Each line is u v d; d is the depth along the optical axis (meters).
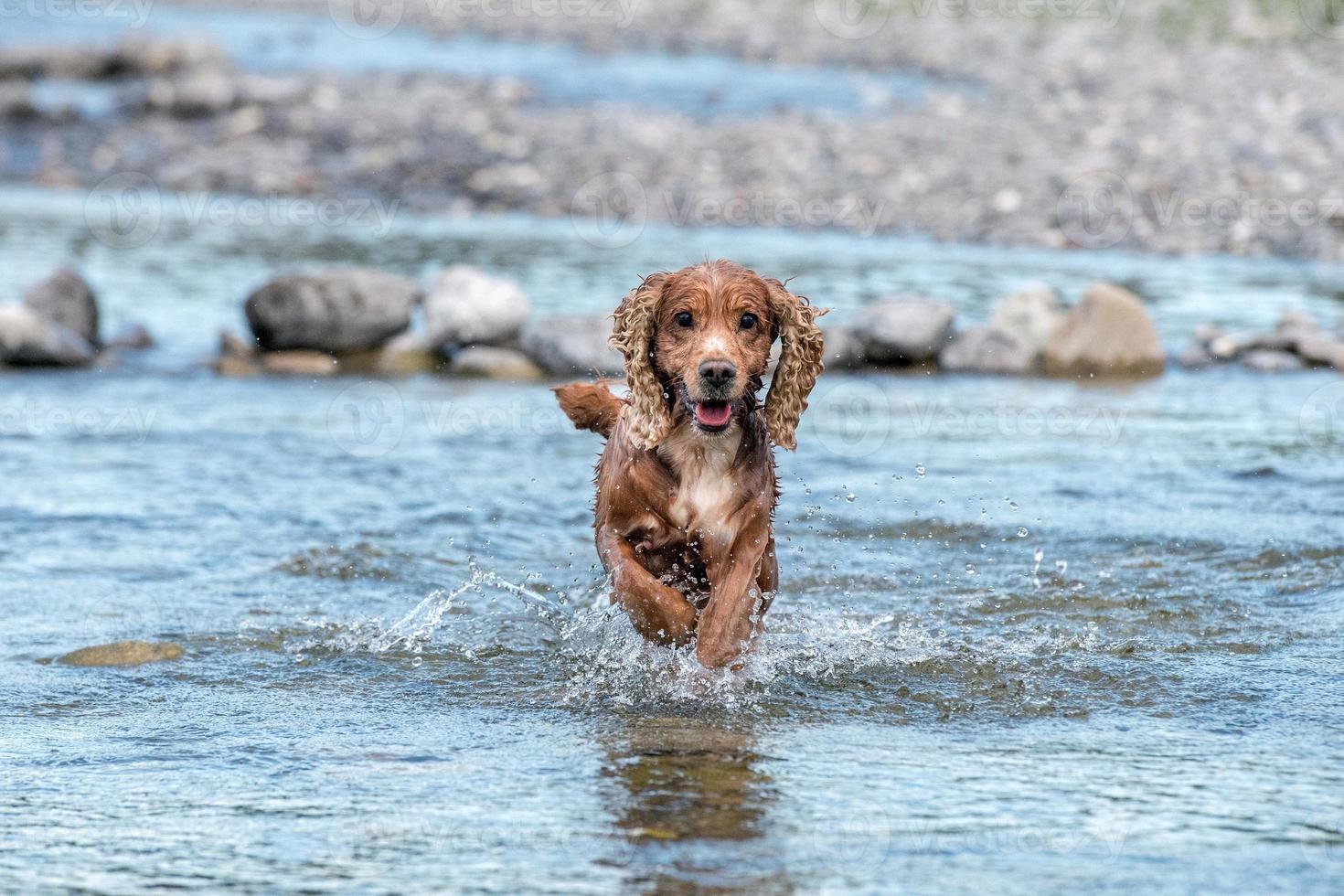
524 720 7.52
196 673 8.27
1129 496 12.20
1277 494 12.17
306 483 12.74
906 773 6.68
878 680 8.16
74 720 7.46
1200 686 7.95
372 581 10.12
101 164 31.34
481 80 39.09
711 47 46.84
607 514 8.80
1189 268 22.81
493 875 5.59
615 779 6.61
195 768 6.79
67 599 9.59
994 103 34.34
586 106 35.47
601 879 5.55
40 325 17.42
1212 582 9.95
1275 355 17.94
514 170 29.84
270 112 34.78
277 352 18.11
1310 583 9.83
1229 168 27.36
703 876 5.57
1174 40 39.50
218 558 10.58
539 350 17.91
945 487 12.63
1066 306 19.73
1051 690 7.94
